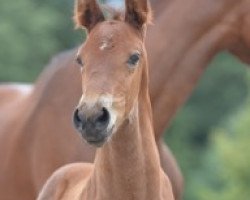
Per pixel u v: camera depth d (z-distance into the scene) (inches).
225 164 1242.6
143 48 454.3
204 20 527.8
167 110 526.6
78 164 505.4
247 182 1234.0
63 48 1466.5
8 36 1312.7
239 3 527.8
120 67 440.5
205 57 529.0
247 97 1568.7
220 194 1268.5
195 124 1603.1
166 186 476.1
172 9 530.0
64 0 1539.1
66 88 534.6
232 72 1658.5
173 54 525.7
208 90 1635.1
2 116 561.0
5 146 549.6
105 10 460.1
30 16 1390.3
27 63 1328.7
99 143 426.9
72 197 484.1
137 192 457.7
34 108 542.9
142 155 457.1
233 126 1470.2
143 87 458.6
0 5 1390.3
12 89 581.0
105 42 443.2
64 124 529.3
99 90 433.7
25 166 541.0
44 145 533.6
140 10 457.1
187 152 1531.7
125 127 450.3
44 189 503.2
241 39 531.2
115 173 455.8
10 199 546.6
